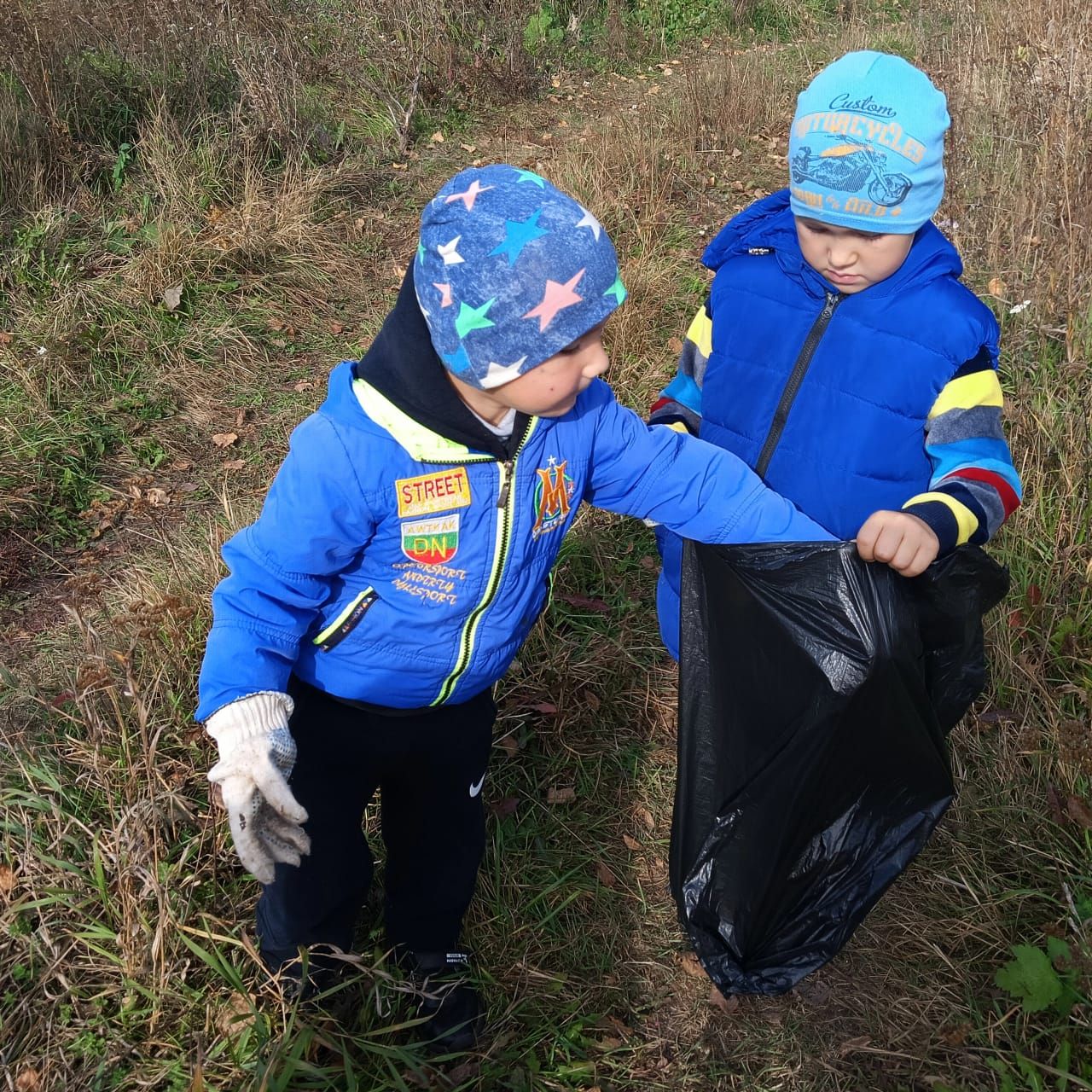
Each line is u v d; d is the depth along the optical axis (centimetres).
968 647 177
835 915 185
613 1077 208
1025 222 449
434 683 173
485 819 229
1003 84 509
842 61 168
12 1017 194
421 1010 207
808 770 173
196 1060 187
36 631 317
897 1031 215
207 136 585
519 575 167
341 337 484
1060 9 542
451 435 149
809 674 170
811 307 186
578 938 233
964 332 173
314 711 176
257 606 153
